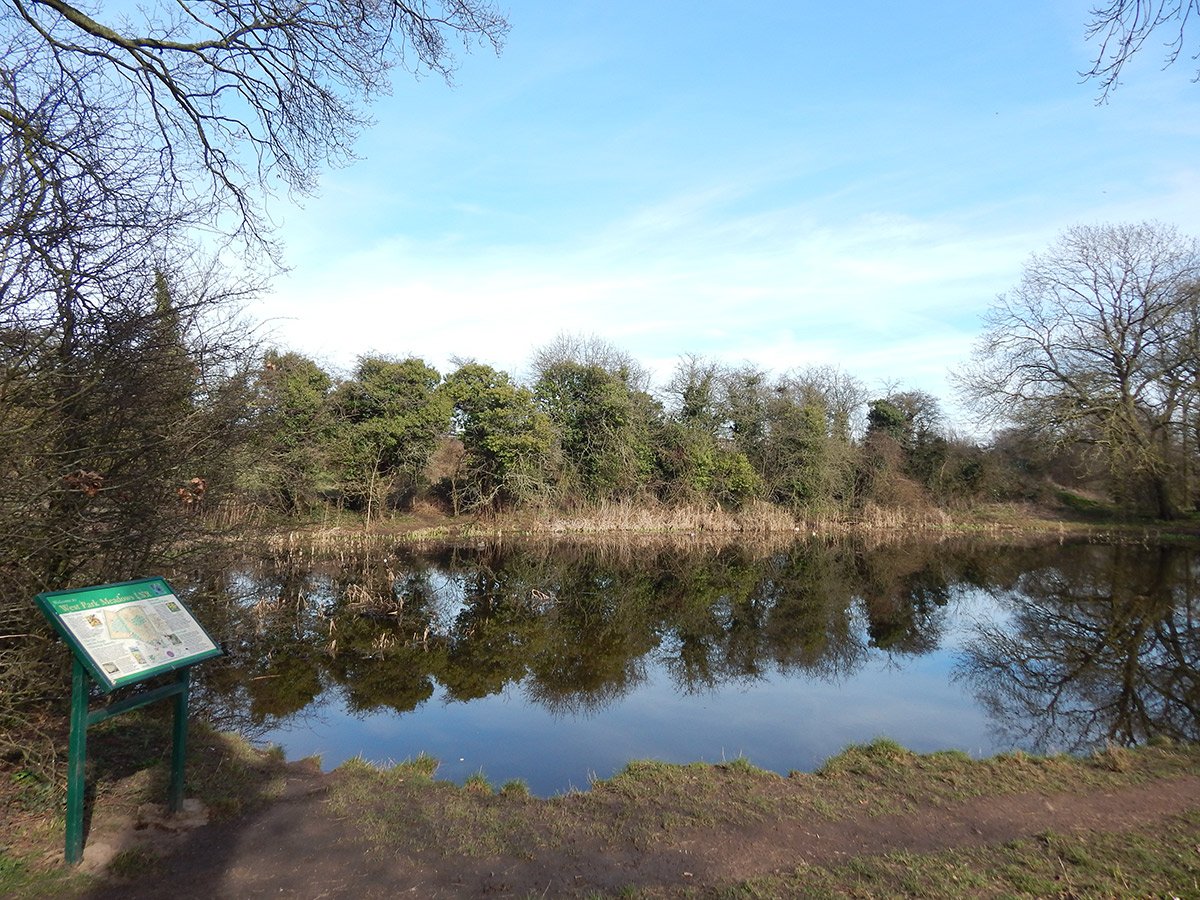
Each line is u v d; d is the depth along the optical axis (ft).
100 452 17.78
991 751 25.82
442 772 23.18
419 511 104.22
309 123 25.81
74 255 16.89
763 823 17.42
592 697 32.58
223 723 26.37
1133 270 95.71
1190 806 18.60
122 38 20.99
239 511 34.71
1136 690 34.65
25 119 15.94
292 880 14.05
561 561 77.66
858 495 119.85
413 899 13.48
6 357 15.60
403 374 93.56
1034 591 62.03
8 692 16.37
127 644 14.40
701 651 41.65
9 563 16.35
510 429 99.76
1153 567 74.54
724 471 109.60
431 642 42.75
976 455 126.52
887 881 14.26
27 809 15.81
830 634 46.32
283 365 37.55
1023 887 13.99
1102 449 95.81
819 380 124.06
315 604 51.62
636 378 112.37
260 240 26.96
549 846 15.98
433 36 24.79
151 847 14.88
